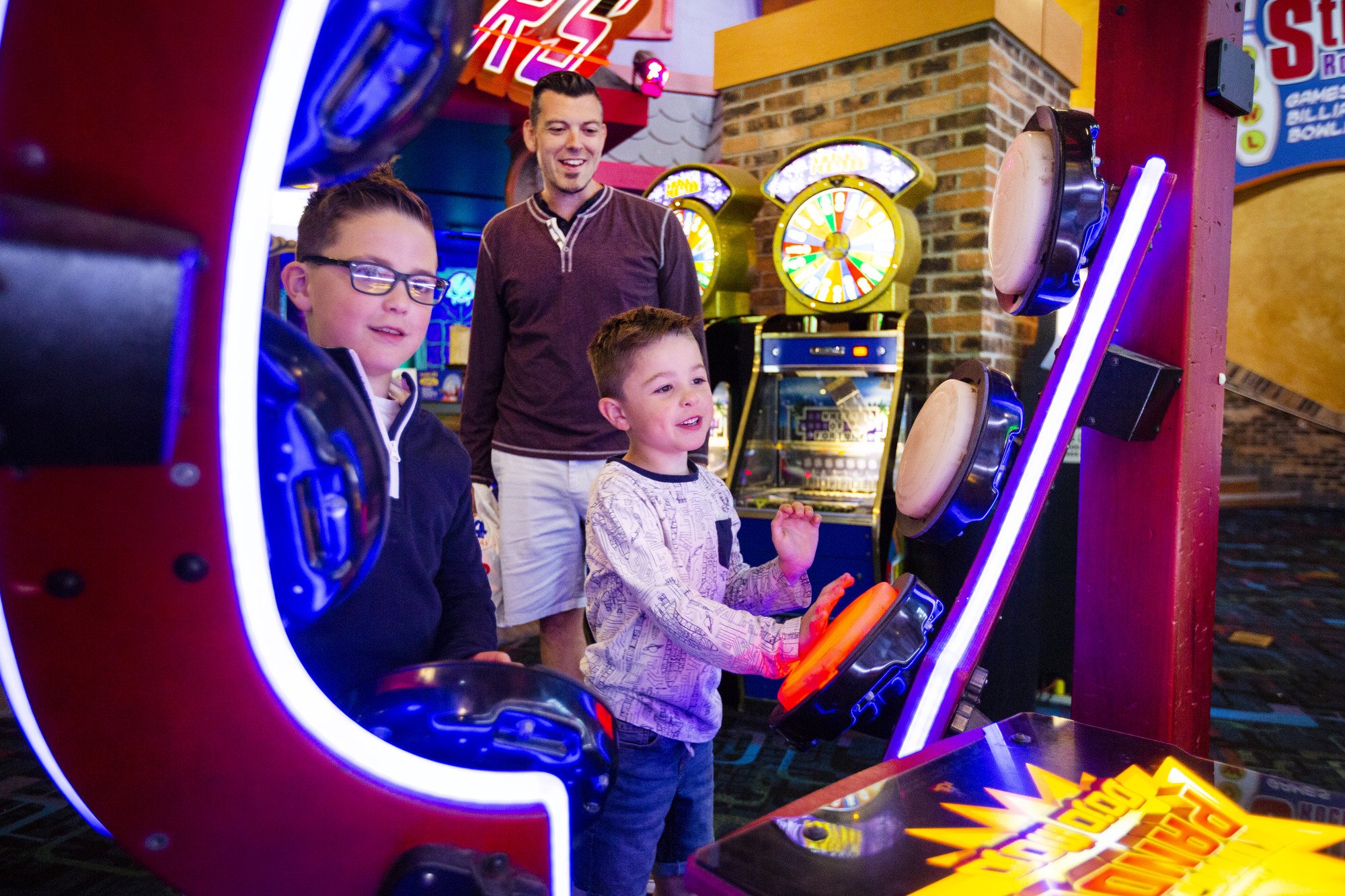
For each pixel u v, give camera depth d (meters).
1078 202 0.97
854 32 3.36
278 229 3.25
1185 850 0.61
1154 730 1.14
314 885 0.48
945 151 3.20
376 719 0.54
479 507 2.51
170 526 0.41
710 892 0.57
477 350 2.38
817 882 0.56
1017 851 0.61
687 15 5.27
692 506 1.31
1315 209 7.05
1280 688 3.21
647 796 1.25
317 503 0.47
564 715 0.55
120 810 0.43
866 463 3.12
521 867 0.53
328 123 0.48
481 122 3.74
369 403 0.74
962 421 1.01
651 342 1.27
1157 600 1.13
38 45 0.37
